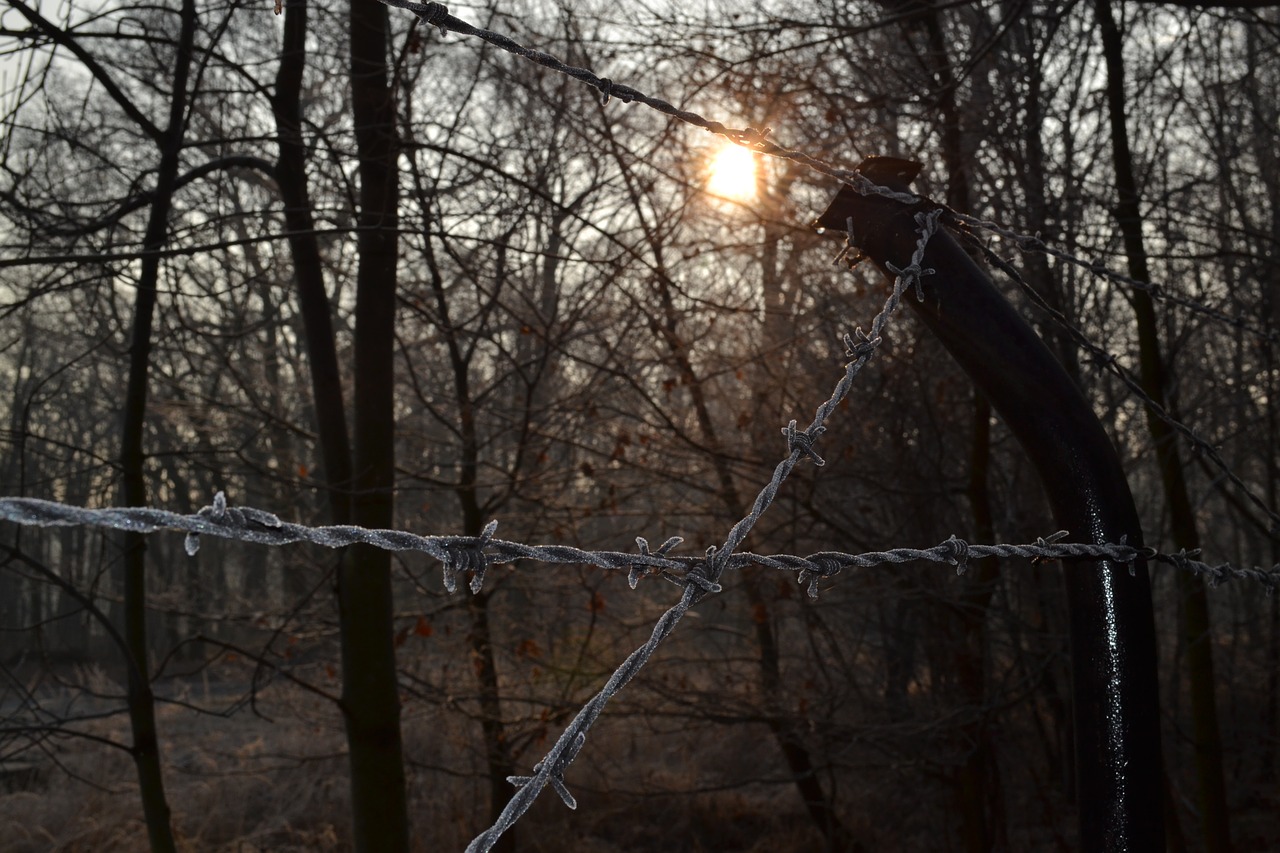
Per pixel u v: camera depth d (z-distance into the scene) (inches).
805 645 300.5
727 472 251.4
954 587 265.6
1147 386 212.5
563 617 278.1
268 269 225.3
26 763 359.9
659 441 256.7
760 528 261.9
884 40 265.0
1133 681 55.7
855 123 247.8
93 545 760.3
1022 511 296.2
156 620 759.7
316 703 298.7
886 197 62.5
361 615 173.5
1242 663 398.3
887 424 277.9
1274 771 351.9
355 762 171.2
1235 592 443.8
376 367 178.2
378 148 179.9
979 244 75.8
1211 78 292.0
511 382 325.1
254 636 426.3
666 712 259.3
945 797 288.0
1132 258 212.1
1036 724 315.0
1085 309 323.6
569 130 249.6
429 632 241.8
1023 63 269.4
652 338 252.5
